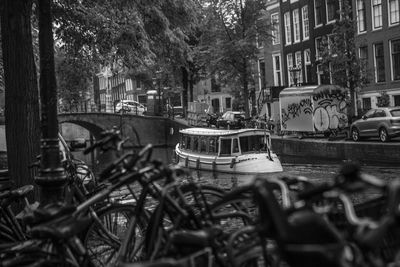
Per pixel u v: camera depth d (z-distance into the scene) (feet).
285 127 94.38
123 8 44.70
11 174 23.26
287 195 10.12
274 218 8.23
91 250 14.38
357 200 22.25
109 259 14.43
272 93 116.88
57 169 16.14
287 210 9.05
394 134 68.03
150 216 12.77
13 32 23.02
